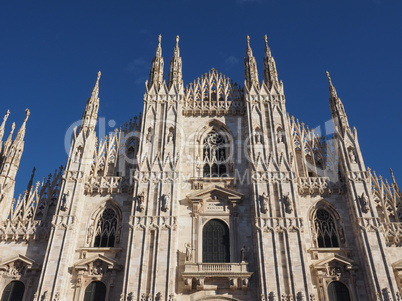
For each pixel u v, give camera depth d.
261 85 48.28
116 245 39.59
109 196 42.25
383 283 35.72
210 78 51.12
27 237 39.41
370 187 40.78
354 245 39.16
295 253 37.16
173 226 38.62
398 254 38.84
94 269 37.97
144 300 35.03
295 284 35.62
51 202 42.19
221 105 48.34
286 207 39.50
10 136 46.12
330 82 49.00
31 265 37.75
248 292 36.69
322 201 41.88
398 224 40.19
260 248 37.47
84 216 41.09
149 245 37.81
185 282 36.56
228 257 38.81
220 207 41.22
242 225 40.28
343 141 44.00
